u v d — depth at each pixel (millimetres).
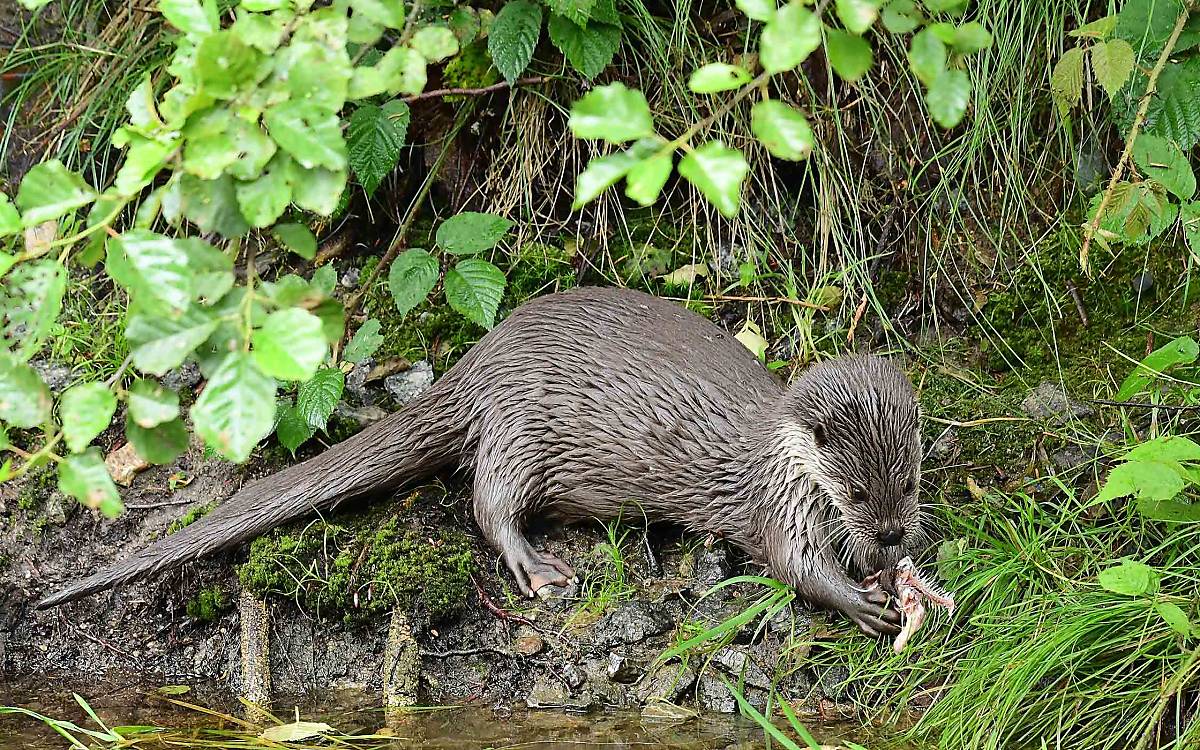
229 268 4375
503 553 7094
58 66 9203
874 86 8359
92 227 4504
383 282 8492
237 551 7273
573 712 6457
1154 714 5445
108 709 6586
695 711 6398
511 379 7266
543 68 8516
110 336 8297
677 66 8484
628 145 8438
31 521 7512
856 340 8234
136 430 4559
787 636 6660
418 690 6730
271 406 4242
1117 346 7910
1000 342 8102
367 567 6973
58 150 8961
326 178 4465
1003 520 7020
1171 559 6406
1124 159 6578
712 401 7086
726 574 7043
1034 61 8250
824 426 6473
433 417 7391
